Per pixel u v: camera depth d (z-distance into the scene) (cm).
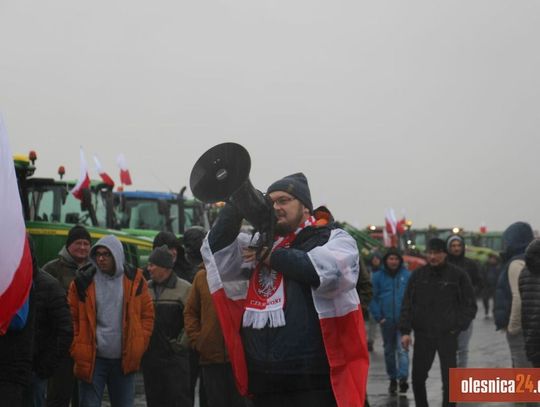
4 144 592
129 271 907
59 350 782
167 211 2055
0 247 589
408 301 1107
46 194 1697
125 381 905
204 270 918
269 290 578
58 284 788
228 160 543
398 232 3781
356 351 566
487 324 2881
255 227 570
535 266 953
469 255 4434
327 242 579
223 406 903
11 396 632
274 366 568
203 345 903
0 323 593
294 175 599
